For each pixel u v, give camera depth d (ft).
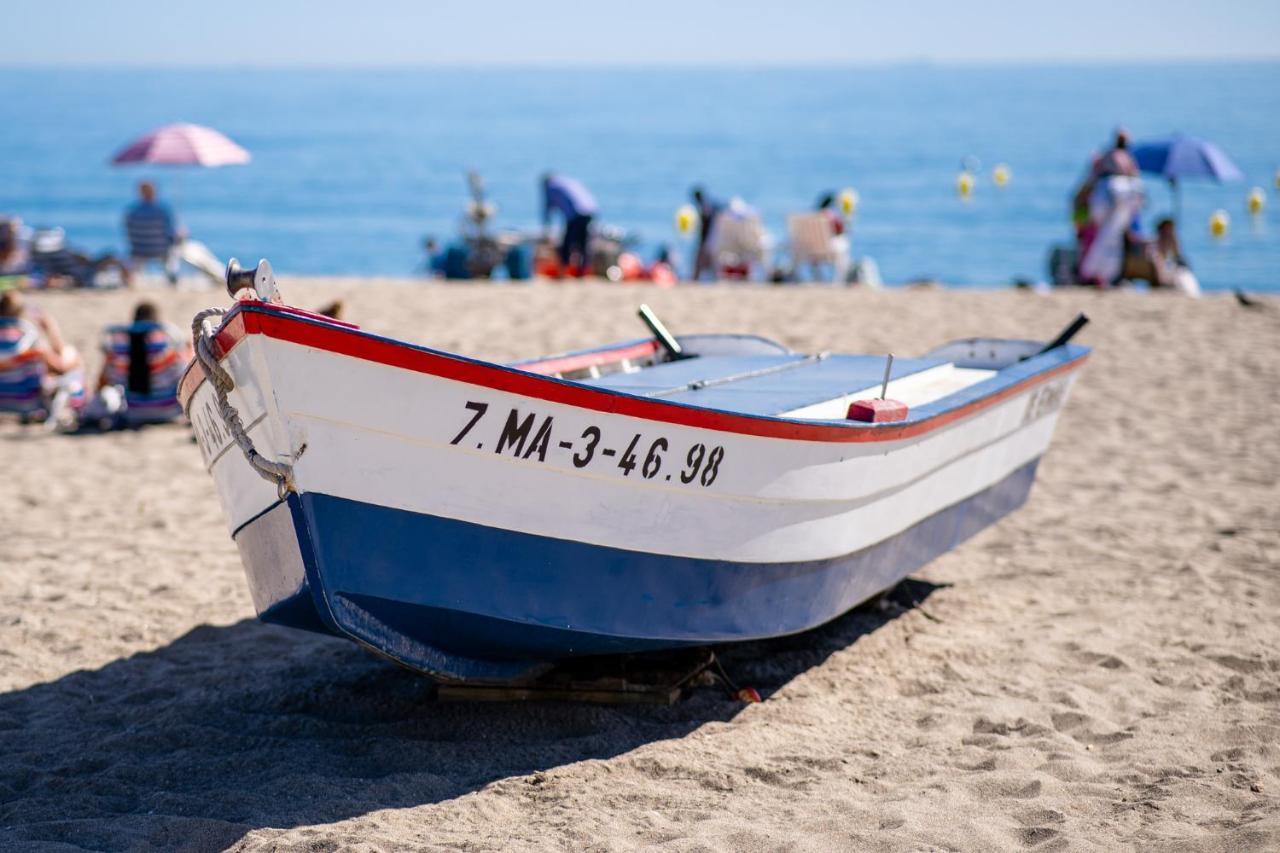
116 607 22.13
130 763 15.87
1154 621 20.58
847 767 15.49
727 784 15.06
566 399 14.51
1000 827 13.55
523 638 15.75
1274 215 121.29
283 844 13.48
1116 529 25.96
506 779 15.26
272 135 311.88
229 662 19.72
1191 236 105.09
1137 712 17.07
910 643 19.88
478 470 14.55
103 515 27.81
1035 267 94.73
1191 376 39.45
